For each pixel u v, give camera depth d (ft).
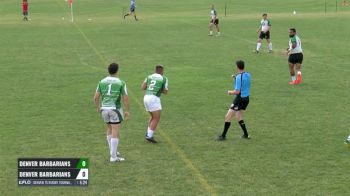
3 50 113.19
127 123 56.65
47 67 92.27
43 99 68.13
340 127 54.85
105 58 102.27
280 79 81.05
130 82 78.84
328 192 37.55
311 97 68.74
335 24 164.55
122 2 274.77
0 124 56.18
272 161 44.34
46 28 158.92
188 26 163.02
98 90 43.65
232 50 112.37
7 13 222.28
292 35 76.74
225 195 37.01
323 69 89.51
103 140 50.44
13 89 74.38
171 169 42.39
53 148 47.78
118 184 39.24
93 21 182.80
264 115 59.93
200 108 63.31
